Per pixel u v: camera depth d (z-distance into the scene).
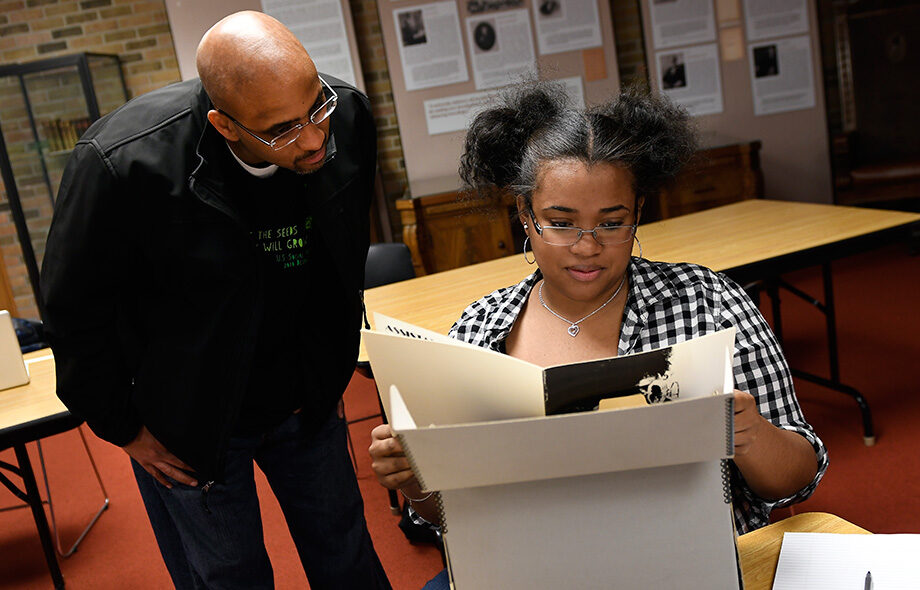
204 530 1.70
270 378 1.68
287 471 1.80
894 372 3.73
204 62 1.25
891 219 3.03
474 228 5.26
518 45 5.86
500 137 1.22
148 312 1.54
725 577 0.83
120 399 1.59
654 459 0.76
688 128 1.17
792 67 6.06
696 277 1.27
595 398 0.89
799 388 3.74
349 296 1.64
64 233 1.41
